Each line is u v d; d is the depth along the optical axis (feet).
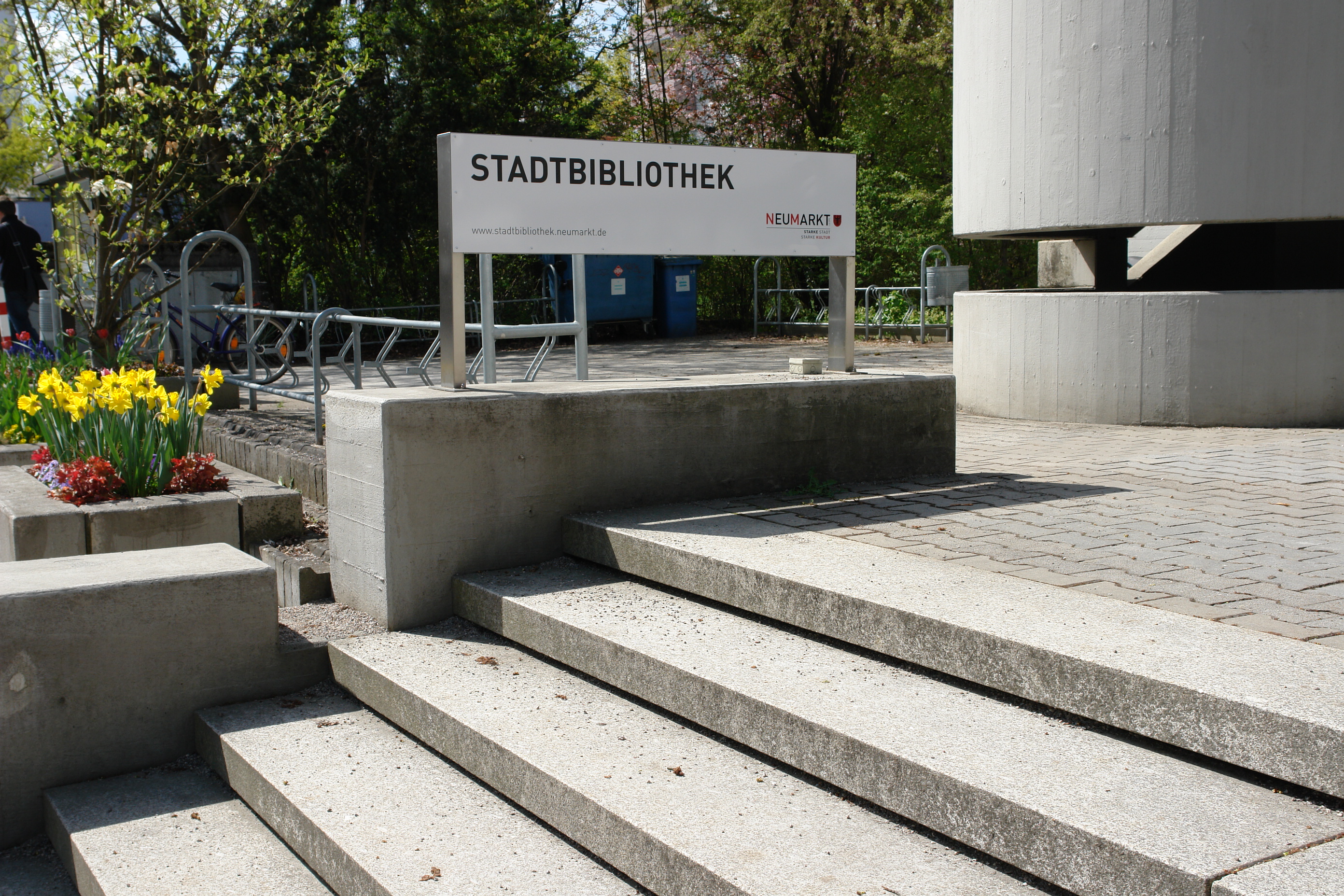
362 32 62.54
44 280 38.86
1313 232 31.17
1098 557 13.56
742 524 15.92
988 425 27.99
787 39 77.15
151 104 32.12
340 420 16.28
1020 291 31.19
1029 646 10.03
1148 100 25.75
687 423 17.61
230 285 51.01
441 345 16.83
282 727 13.87
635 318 70.28
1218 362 26.12
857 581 12.50
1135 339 26.76
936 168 72.79
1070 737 9.48
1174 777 8.59
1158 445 23.86
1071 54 26.71
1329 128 25.05
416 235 69.67
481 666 13.96
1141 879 7.34
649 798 10.02
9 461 24.20
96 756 14.08
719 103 88.17
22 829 13.76
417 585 15.65
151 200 32.19
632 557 15.17
